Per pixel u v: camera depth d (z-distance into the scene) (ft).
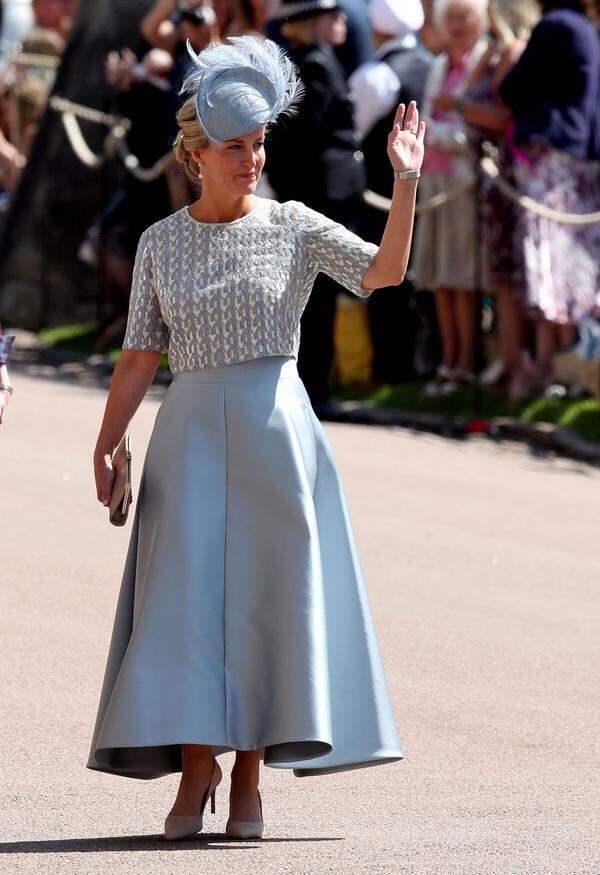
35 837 50.19
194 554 49.65
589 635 78.28
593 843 50.70
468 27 136.15
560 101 132.26
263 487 49.96
